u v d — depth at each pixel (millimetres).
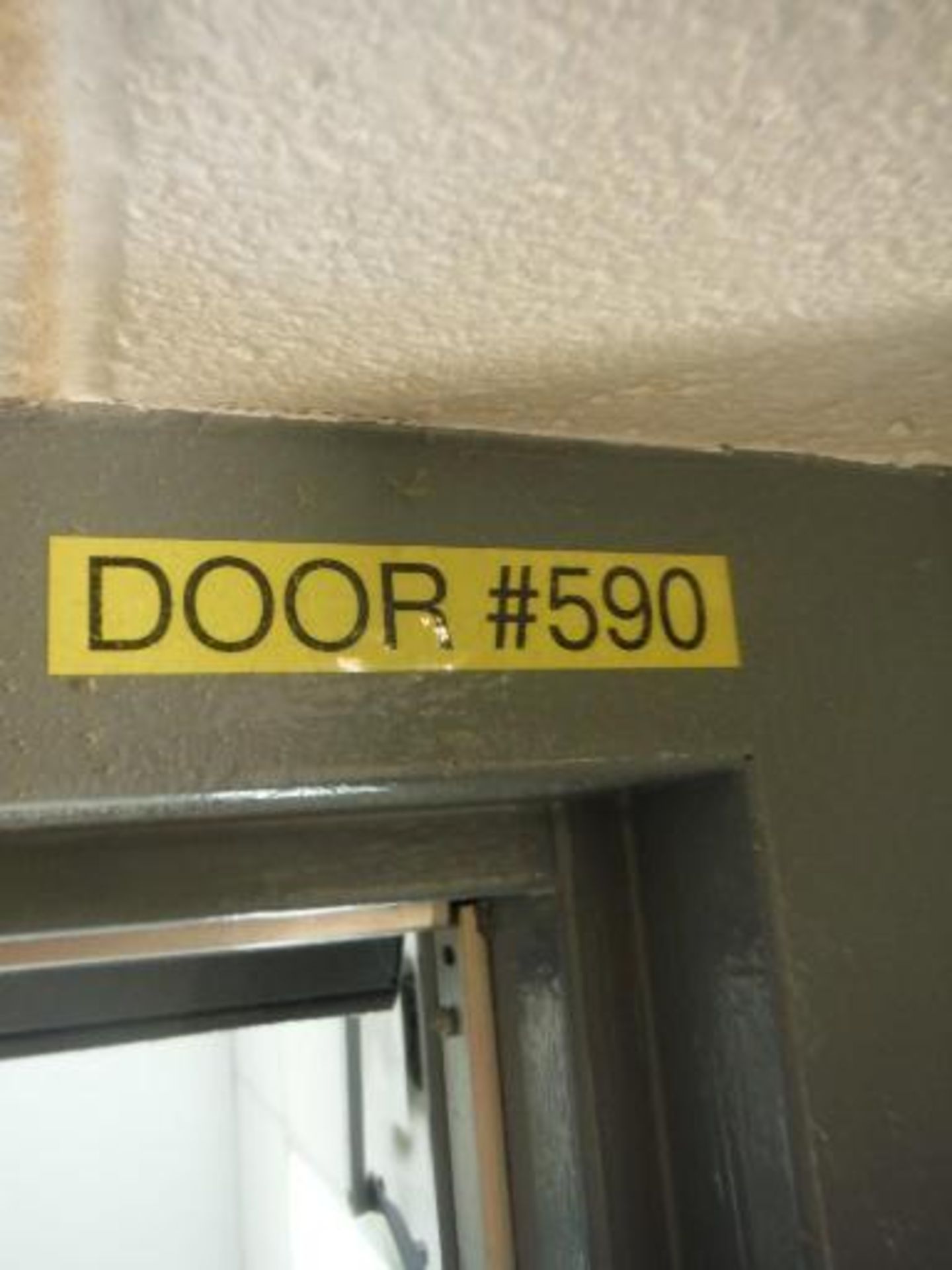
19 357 514
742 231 456
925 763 678
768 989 614
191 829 659
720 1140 660
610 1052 717
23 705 510
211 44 332
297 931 761
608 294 499
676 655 639
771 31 344
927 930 646
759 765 639
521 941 793
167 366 533
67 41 326
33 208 404
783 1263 605
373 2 321
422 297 489
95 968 857
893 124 393
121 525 547
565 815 745
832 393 622
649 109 377
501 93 364
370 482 600
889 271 494
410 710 575
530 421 629
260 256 447
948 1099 622
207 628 547
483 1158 812
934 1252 595
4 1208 2080
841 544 702
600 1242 689
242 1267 2141
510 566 617
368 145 384
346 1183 1236
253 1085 2037
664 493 667
